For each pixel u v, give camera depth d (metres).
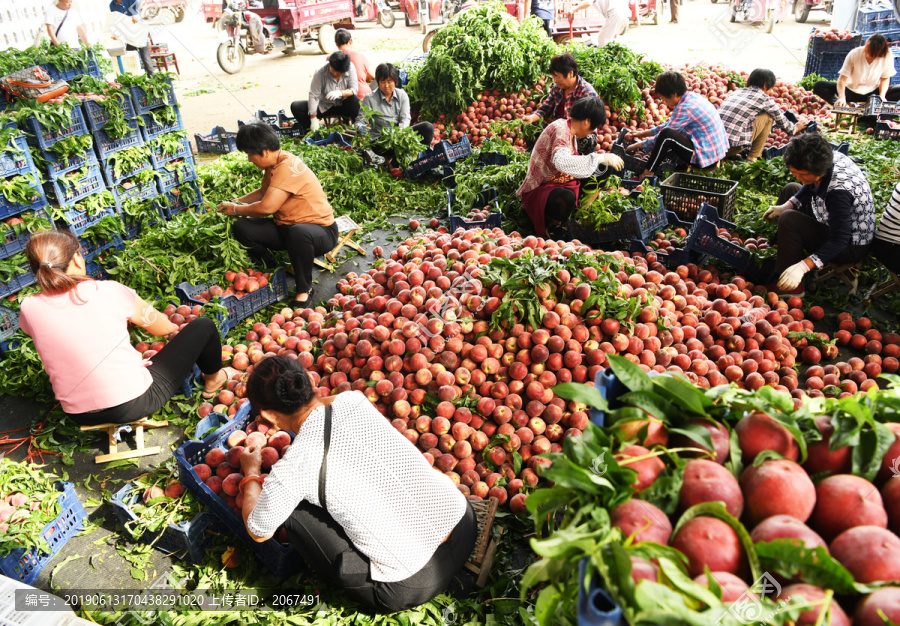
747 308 4.30
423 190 7.23
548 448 3.39
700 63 10.33
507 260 3.87
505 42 8.51
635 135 7.79
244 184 6.69
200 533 3.04
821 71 10.62
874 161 6.97
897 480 1.62
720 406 1.83
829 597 1.36
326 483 2.39
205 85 12.93
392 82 7.77
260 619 2.71
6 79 5.18
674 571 1.36
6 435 3.93
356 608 2.75
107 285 3.38
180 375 3.69
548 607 1.49
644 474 1.65
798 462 1.73
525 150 8.18
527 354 3.62
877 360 4.05
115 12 11.26
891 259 4.59
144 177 5.96
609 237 5.38
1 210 4.67
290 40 15.35
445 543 2.62
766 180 6.90
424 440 3.40
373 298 4.21
